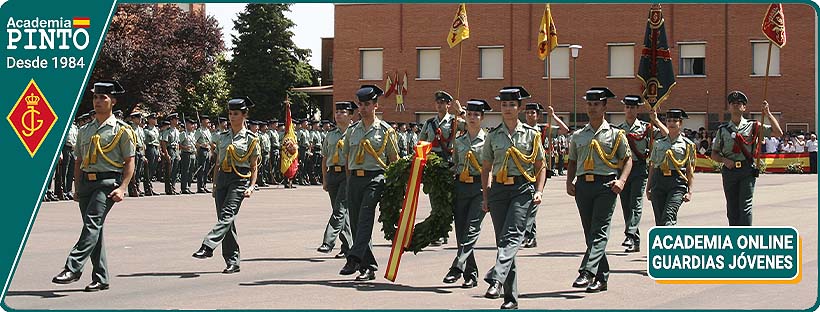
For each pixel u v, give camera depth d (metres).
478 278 11.40
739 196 13.06
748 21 47.56
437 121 12.88
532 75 49.69
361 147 11.46
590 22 48.97
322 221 19.00
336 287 10.85
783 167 43.03
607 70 48.81
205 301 9.91
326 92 58.44
